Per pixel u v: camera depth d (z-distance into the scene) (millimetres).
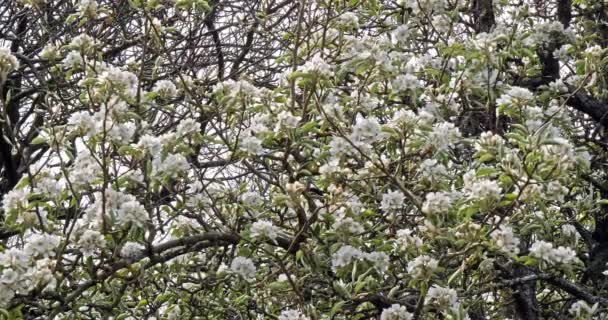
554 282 5129
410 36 5512
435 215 3902
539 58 6305
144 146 4137
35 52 7484
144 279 4594
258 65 7391
